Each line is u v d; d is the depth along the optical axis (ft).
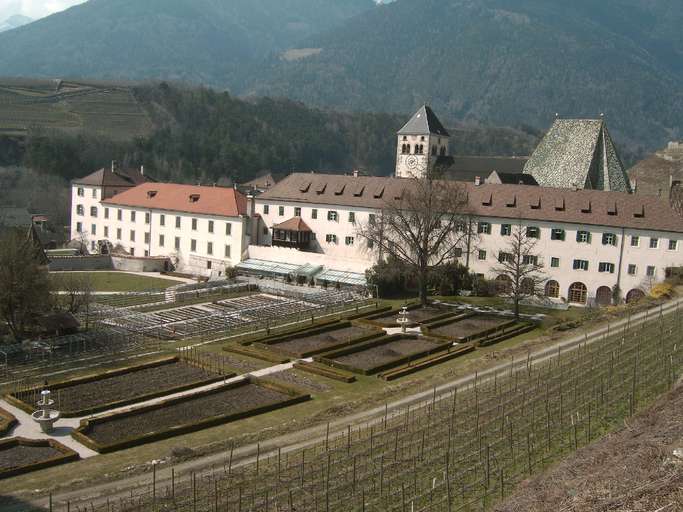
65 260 444.55
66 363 247.29
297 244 424.46
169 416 199.41
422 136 591.37
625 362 228.22
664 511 113.91
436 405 202.90
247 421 197.98
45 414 187.32
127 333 282.97
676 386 194.29
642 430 160.76
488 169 570.05
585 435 169.37
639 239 352.90
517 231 374.63
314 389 228.63
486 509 135.74
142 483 155.33
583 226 362.94
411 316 327.47
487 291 377.91
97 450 174.19
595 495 126.41
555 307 356.59
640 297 352.49
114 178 520.01
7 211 586.86
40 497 148.87
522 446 166.20
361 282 377.09
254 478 154.61
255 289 390.21
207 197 454.40
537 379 219.61
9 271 261.85
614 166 474.90
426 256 350.02
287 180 450.71
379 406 207.00
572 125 492.13
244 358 260.42
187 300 359.25
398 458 162.20
